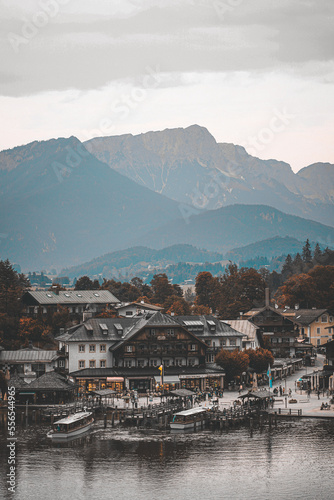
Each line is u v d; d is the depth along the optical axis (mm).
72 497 89688
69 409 133250
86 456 106438
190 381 161625
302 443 112875
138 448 110812
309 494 90375
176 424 124312
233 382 166000
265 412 137500
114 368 163125
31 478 96688
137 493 91125
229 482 94812
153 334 163875
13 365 166000
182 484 94188
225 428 125188
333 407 139875
